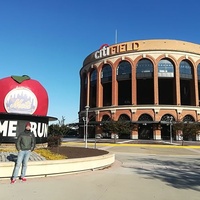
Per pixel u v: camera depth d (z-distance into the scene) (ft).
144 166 47.42
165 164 51.98
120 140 159.12
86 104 215.92
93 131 197.67
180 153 83.25
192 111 172.96
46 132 58.90
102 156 41.52
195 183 31.09
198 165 51.34
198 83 190.08
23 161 29.73
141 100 209.26
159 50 178.81
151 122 164.76
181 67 181.27
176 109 169.17
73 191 25.26
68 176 33.63
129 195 24.22
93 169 39.22
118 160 57.77
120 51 186.80
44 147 57.82
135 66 180.86
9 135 51.16
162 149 98.63
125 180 31.83
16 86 53.21
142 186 28.43
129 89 207.00
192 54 182.50
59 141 64.44
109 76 192.44
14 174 28.78
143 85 203.41
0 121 51.39
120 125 143.54
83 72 223.71
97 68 200.23
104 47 196.54
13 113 51.39
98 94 195.31
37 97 54.85
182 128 139.23
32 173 31.32
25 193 24.03
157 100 172.04
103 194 24.30
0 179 29.55
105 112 185.26
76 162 36.04
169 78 179.73
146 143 135.64
